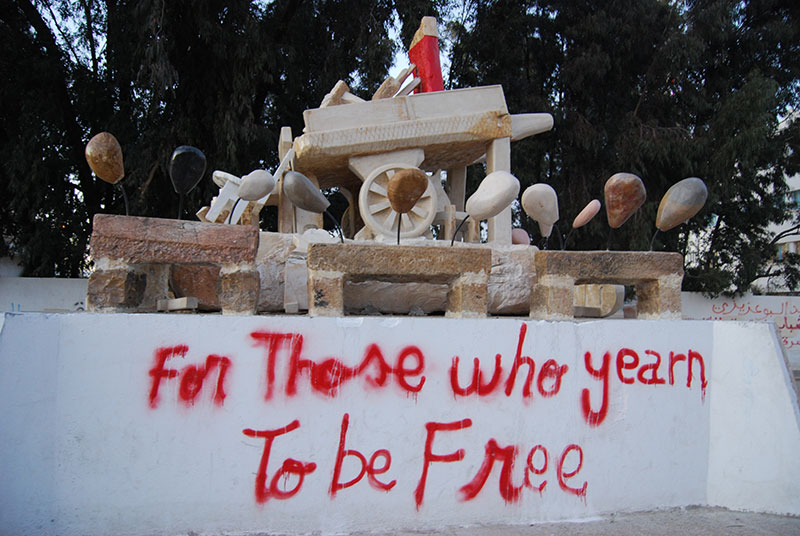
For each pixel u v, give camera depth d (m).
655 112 16.34
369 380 2.97
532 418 3.18
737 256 17.36
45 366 2.65
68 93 13.25
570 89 16.44
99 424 2.68
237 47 11.83
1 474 2.56
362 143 5.23
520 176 15.45
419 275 3.49
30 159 11.57
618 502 3.29
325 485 2.89
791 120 17.62
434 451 3.03
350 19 13.98
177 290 4.18
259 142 13.06
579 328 3.31
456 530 2.99
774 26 15.80
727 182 14.62
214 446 2.79
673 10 15.37
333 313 3.34
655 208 14.45
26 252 13.00
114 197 14.09
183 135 12.09
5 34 11.64
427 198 5.25
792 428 3.40
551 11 16.23
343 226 7.00
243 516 2.80
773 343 3.53
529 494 3.15
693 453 3.46
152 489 2.72
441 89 6.20
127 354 2.73
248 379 2.84
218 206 5.51
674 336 3.48
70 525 2.62
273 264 4.22
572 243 16.00
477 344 3.13
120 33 12.09
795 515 3.32
